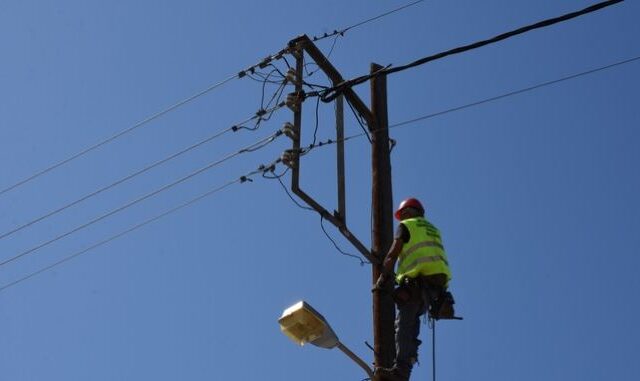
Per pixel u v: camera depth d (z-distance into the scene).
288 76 15.44
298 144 14.95
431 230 13.66
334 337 13.52
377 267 14.38
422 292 13.25
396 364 13.09
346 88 15.10
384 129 15.37
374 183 14.98
